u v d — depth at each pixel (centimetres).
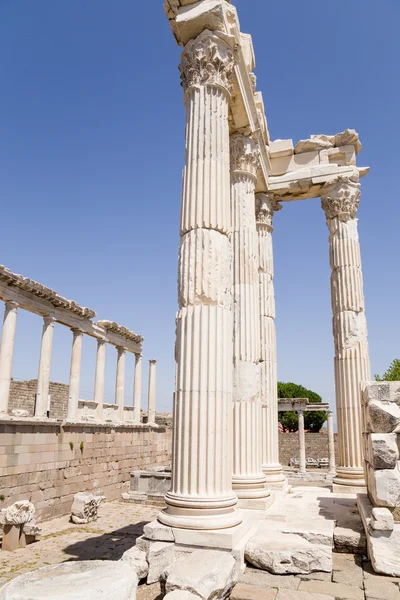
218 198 882
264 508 983
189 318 820
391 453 783
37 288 2219
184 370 802
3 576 1203
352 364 1406
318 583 654
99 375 3017
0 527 1622
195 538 703
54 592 413
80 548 1521
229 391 812
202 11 930
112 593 428
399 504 745
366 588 636
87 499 2014
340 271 1488
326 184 1549
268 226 1576
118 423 2927
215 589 564
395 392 889
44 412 2292
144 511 2266
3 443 1842
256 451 1061
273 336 1480
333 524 850
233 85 1068
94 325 2914
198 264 841
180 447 774
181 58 998
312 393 6606
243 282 1166
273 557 697
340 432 1389
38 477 2047
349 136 1568
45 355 2352
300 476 3706
